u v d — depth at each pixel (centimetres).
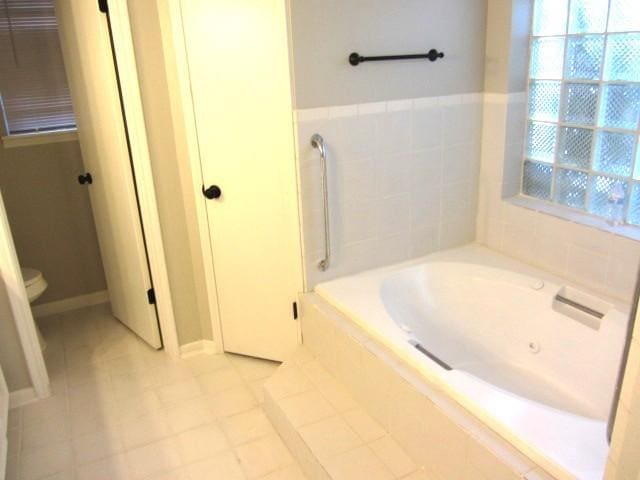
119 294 304
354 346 203
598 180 228
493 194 265
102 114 251
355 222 242
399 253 260
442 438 163
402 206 253
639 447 79
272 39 206
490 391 162
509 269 245
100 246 314
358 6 213
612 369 197
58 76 309
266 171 229
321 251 238
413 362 181
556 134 241
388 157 241
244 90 221
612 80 212
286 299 249
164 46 229
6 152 300
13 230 311
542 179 254
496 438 148
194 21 219
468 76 250
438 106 246
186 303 271
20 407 243
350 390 214
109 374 265
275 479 195
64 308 335
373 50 222
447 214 268
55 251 325
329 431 194
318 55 211
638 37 199
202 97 229
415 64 234
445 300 251
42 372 248
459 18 238
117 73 234
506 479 141
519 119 252
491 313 241
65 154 313
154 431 224
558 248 235
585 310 217
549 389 215
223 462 205
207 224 252
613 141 217
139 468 204
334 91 218
